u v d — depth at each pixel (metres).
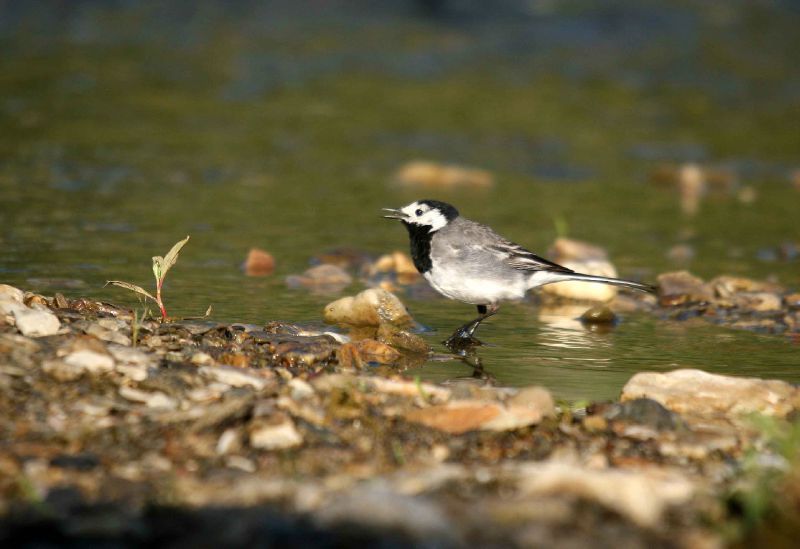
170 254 11.42
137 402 8.55
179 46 32.22
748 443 8.61
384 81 30.20
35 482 7.04
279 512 6.70
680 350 12.09
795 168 25.19
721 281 15.34
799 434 7.77
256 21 35.16
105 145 23.31
